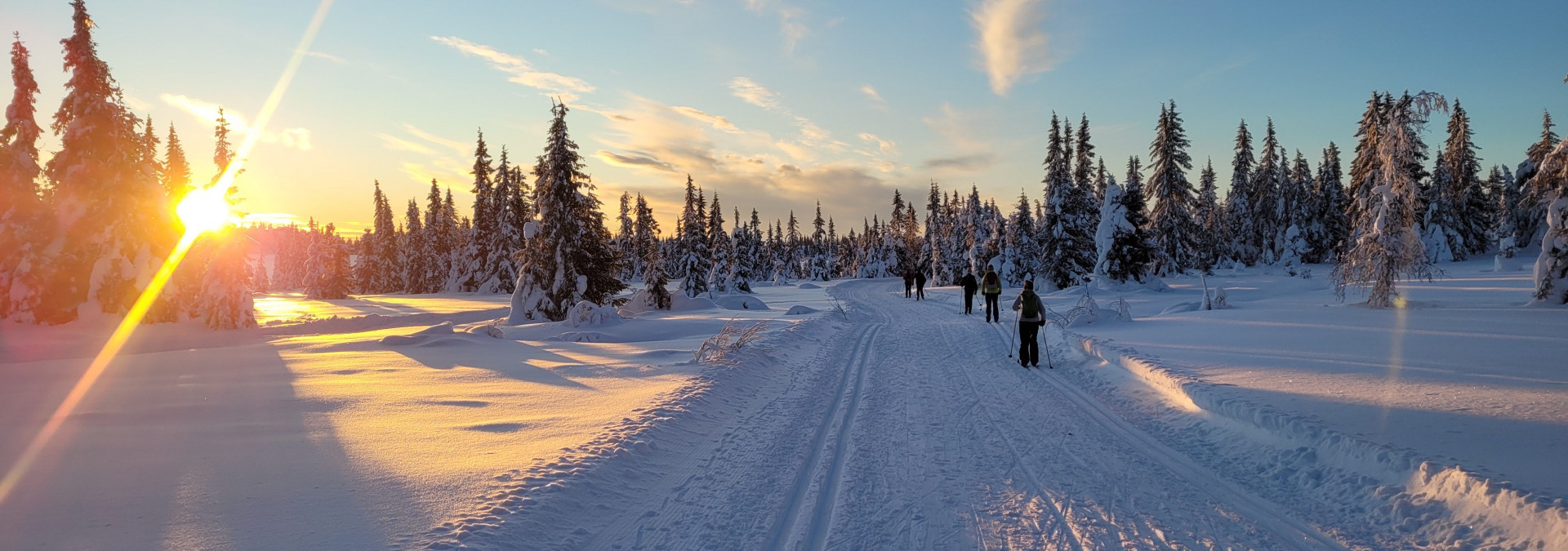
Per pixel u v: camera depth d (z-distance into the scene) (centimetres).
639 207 7200
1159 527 431
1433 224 4303
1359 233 1781
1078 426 708
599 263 2923
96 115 2244
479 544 375
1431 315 1411
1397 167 1680
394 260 6450
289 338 1930
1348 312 1577
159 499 446
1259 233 5188
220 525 398
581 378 998
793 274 11350
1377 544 393
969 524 443
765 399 879
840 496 499
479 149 5466
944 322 1975
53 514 416
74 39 2223
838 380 1032
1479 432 505
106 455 557
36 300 2062
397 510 425
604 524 446
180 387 941
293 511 423
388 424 680
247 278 2238
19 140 2252
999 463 580
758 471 563
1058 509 468
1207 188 5516
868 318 2206
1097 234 3198
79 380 1041
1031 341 1114
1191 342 1149
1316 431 538
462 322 2781
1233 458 574
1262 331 1250
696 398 796
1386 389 678
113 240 2184
